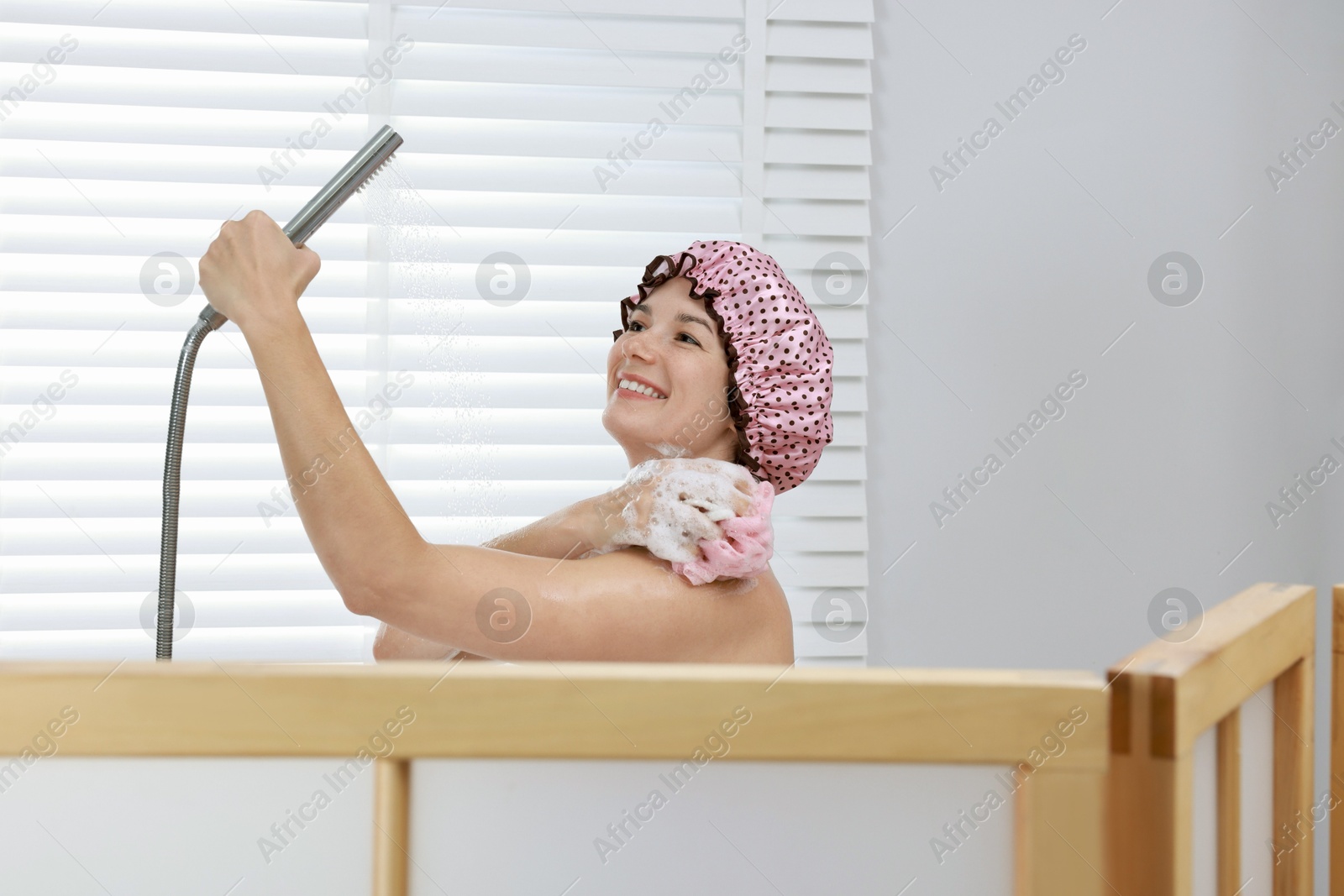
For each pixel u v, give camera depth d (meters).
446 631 0.75
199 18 1.28
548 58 1.33
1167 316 1.42
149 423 1.31
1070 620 1.43
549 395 1.35
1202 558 1.43
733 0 1.34
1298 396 1.44
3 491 1.30
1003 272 1.41
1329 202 1.43
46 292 1.29
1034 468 1.42
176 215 1.30
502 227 1.33
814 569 1.36
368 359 1.32
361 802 0.36
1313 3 1.42
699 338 0.90
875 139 1.40
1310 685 0.54
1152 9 1.41
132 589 1.31
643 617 0.80
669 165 1.36
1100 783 0.35
